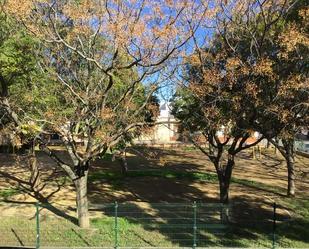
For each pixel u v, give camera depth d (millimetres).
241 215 21547
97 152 17828
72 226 18781
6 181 27016
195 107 17922
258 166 36281
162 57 15953
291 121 15750
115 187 26891
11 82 19469
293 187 25531
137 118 19016
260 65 14820
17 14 14820
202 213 21062
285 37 14469
